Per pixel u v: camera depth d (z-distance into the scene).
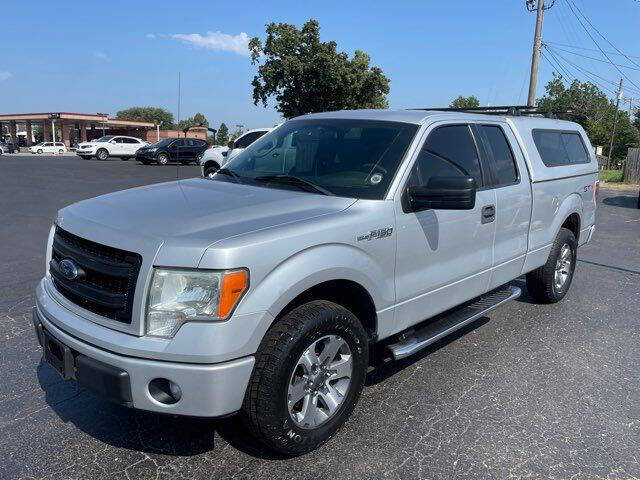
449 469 3.08
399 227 3.51
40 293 3.28
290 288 2.84
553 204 5.45
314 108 29.58
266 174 4.06
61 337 2.93
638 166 24.39
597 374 4.33
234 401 2.73
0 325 5.05
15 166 27.02
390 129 3.96
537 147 5.30
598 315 5.77
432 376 4.23
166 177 22.20
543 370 4.38
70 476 2.96
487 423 3.56
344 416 3.31
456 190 3.35
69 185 18.03
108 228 2.91
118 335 2.71
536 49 23.28
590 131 54.84
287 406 2.94
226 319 2.63
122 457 3.13
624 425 3.58
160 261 2.64
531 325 5.42
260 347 2.86
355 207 3.34
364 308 3.50
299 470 3.04
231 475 2.99
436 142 4.01
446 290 4.05
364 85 29.44
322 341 3.14
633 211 14.89
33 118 66.69
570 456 3.23
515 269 4.98
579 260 8.41
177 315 2.62
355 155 3.84
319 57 28.00
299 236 2.93
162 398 2.70
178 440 3.30
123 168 27.69
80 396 3.80
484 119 4.64
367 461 3.13
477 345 4.88
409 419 3.59
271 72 28.62
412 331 3.95
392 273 3.52
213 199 3.39
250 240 2.73
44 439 3.28
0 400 3.73
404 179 3.61
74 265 2.96
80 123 63.78
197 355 2.59
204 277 2.61
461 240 4.09
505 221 4.63
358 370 3.35
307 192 3.59
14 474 2.96
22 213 11.69
